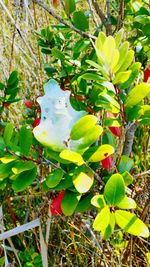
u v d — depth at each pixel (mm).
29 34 990
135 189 618
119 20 611
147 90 415
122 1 601
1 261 650
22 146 436
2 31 971
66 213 411
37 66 850
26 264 639
